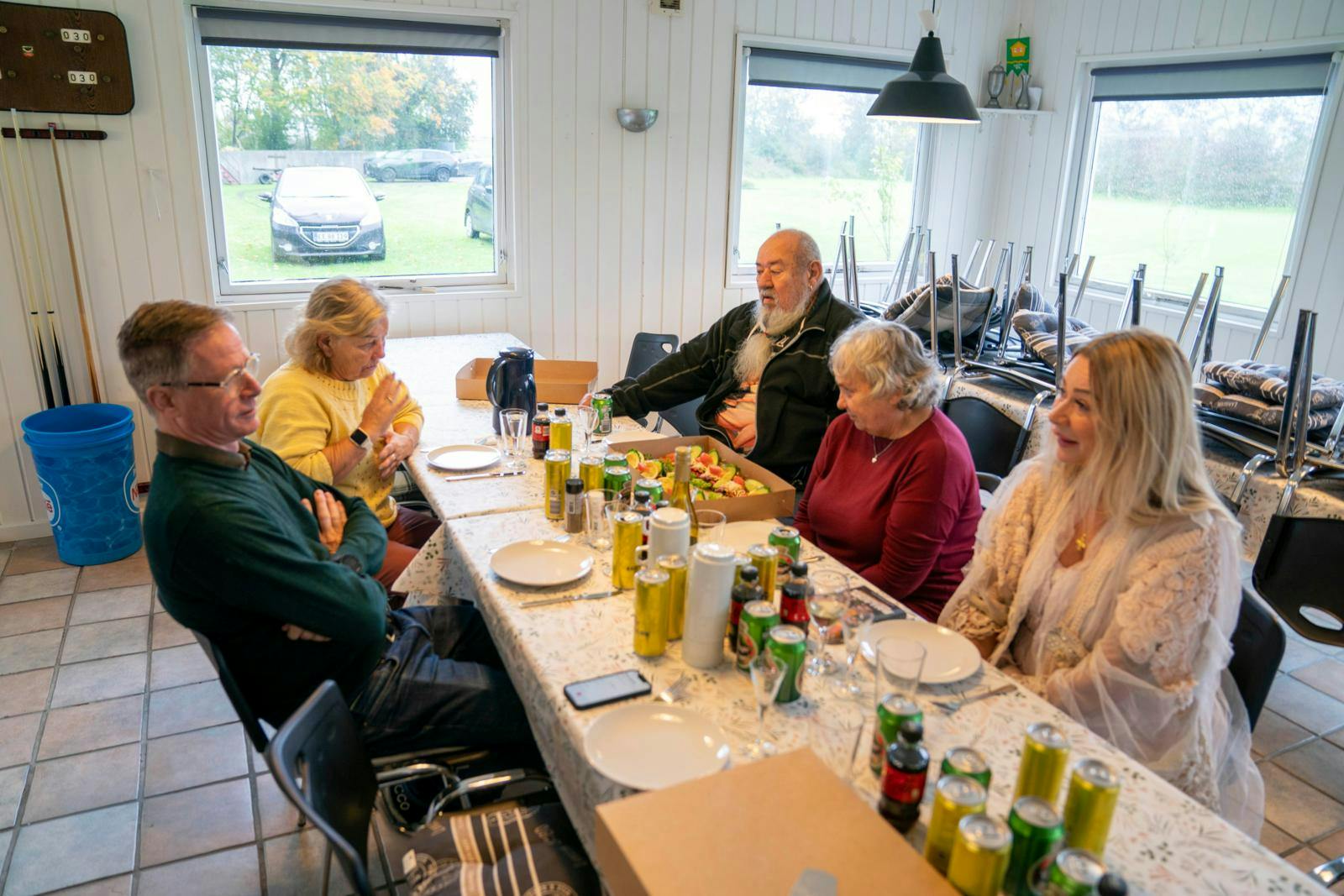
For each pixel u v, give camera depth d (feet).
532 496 7.38
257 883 6.47
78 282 11.44
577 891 4.35
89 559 11.10
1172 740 4.90
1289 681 9.40
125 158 11.42
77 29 10.75
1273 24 13.00
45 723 8.14
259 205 12.63
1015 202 17.39
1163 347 4.91
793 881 3.08
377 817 6.87
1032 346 11.18
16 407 11.57
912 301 12.63
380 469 8.05
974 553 6.36
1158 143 15.16
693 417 11.52
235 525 4.93
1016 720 4.50
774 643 4.42
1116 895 2.74
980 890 3.03
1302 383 7.51
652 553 5.18
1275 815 7.42
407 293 13.60
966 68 16.62
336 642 5.31
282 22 12.00
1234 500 8.13
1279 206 13.51
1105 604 5.11
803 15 14.76
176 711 8.37
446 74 13.11
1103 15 15.37
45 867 6.55
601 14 13.37
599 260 14.56
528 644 5.01
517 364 8.86
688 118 14.44
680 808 3.39
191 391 4.91
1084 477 5.27
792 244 8.75
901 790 3.59
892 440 6.72
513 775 5.09
